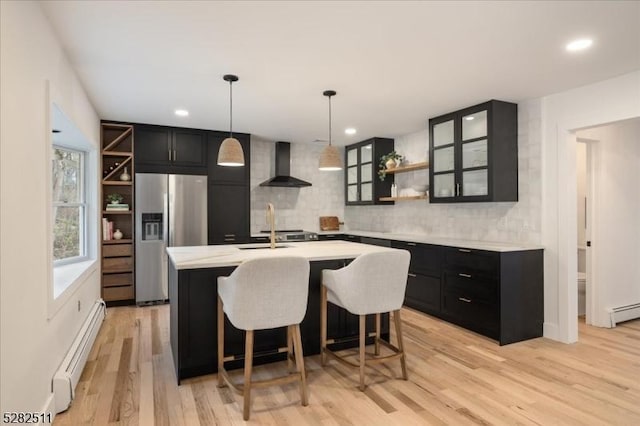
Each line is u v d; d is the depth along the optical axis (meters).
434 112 4.28
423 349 3.29
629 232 4.29
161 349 3.27
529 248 3.56
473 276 3.71
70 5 2.05
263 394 2.47
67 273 3.22
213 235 5.27
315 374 2.77
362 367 2.52
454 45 2.54
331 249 3.36
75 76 3.05
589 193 4.12
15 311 1.68
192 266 2.54
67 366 2.42
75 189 4.11
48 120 2.19
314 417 2.20
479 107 3.92
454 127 4.23
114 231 4.91
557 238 3.56
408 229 5.57
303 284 2.36
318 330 3.14
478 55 2.70
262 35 2.40
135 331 3.77
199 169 5.20
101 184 4.66
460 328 3.87
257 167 6.14
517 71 3.01
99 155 4.47
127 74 3.08
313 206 6.61
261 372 2.81
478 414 2.23
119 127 4.81
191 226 5.07
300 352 2.37
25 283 1.81
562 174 3.52
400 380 2.68
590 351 3.27
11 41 1.68
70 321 2.76
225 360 2.62
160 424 2.12
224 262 2.61
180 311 2.67
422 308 4.44
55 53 2.38
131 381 2.65
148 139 4.91
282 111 4.26
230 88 3.43
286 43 2.52
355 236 5.85
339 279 2.64
